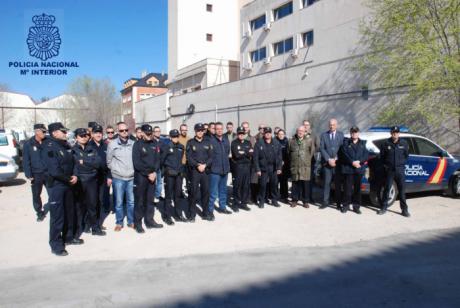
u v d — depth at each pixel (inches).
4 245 249.6
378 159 336.8
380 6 533.0
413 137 376.2
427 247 238.1
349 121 682.2
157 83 2957.7
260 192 355.9
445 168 386.0
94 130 301.7
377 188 337.4
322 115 749.3
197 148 305.9
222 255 226.5
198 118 1256.2
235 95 1045.2
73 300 166.9
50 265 212.1
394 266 205.2
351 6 690.8
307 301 163.3
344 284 181.5
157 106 1604.3
